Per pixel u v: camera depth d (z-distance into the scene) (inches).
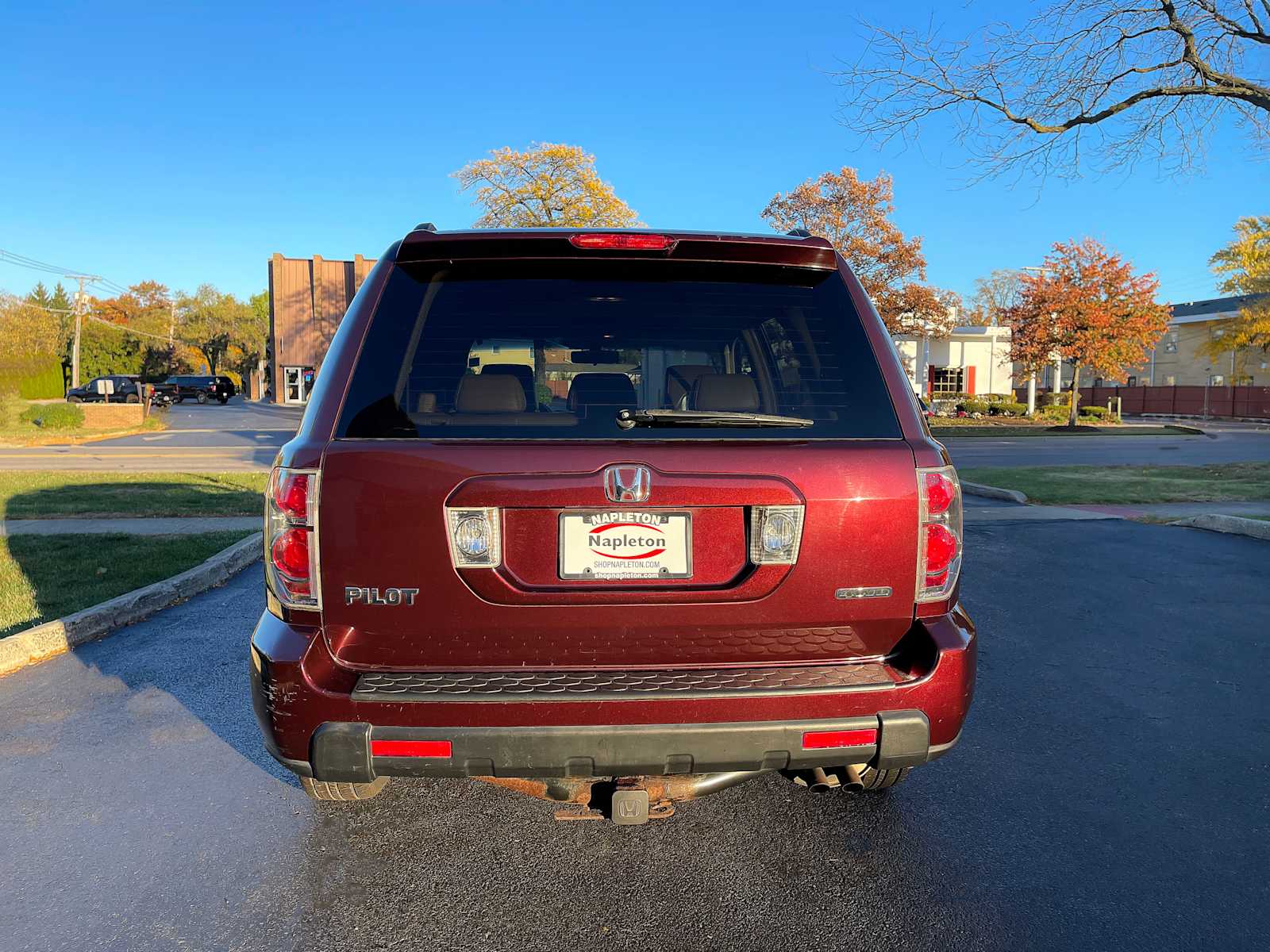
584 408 93.6
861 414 97.0
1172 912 102.9
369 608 89.7
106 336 2928.2
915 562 95.0
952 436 1262.3
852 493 92.8
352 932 99.2
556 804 132.0
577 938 98.3
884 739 91.3
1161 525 391.5
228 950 95.9
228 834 121.8
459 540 88.7
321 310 2410.2
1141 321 1387.8
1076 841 119.7
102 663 196.4
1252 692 178.7
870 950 96.0
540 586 89.8
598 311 102.5
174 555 306.3
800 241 102.6
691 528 91.1
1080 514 428.5
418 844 119.5
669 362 114.9
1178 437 1247.5
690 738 88.0
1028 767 143.6
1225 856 115.7
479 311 100.0
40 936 97.9
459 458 88.8
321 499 89.6
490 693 87.9
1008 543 344.5
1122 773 141.4
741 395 106.1
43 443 956.0
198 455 821.2
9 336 1378.0
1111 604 249.1
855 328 101.8
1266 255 1648.6
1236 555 321.4
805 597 92.6
